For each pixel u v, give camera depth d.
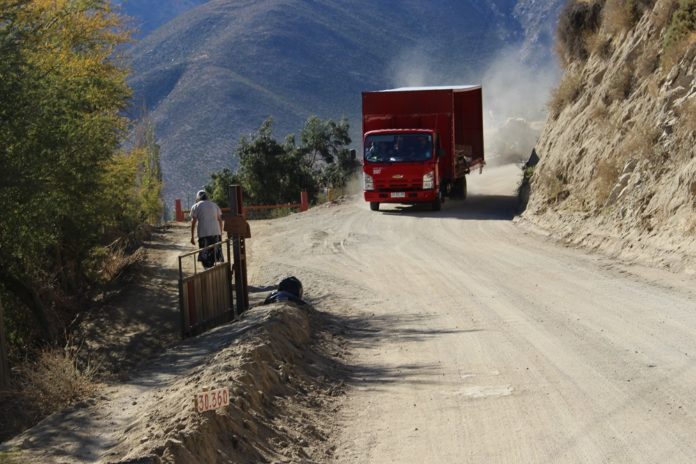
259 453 7.40
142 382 10.25
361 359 11.61
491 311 14.16
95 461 7.11
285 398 9.17
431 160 30.89
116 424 8.28
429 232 25.92
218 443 7.15
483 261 19.84
